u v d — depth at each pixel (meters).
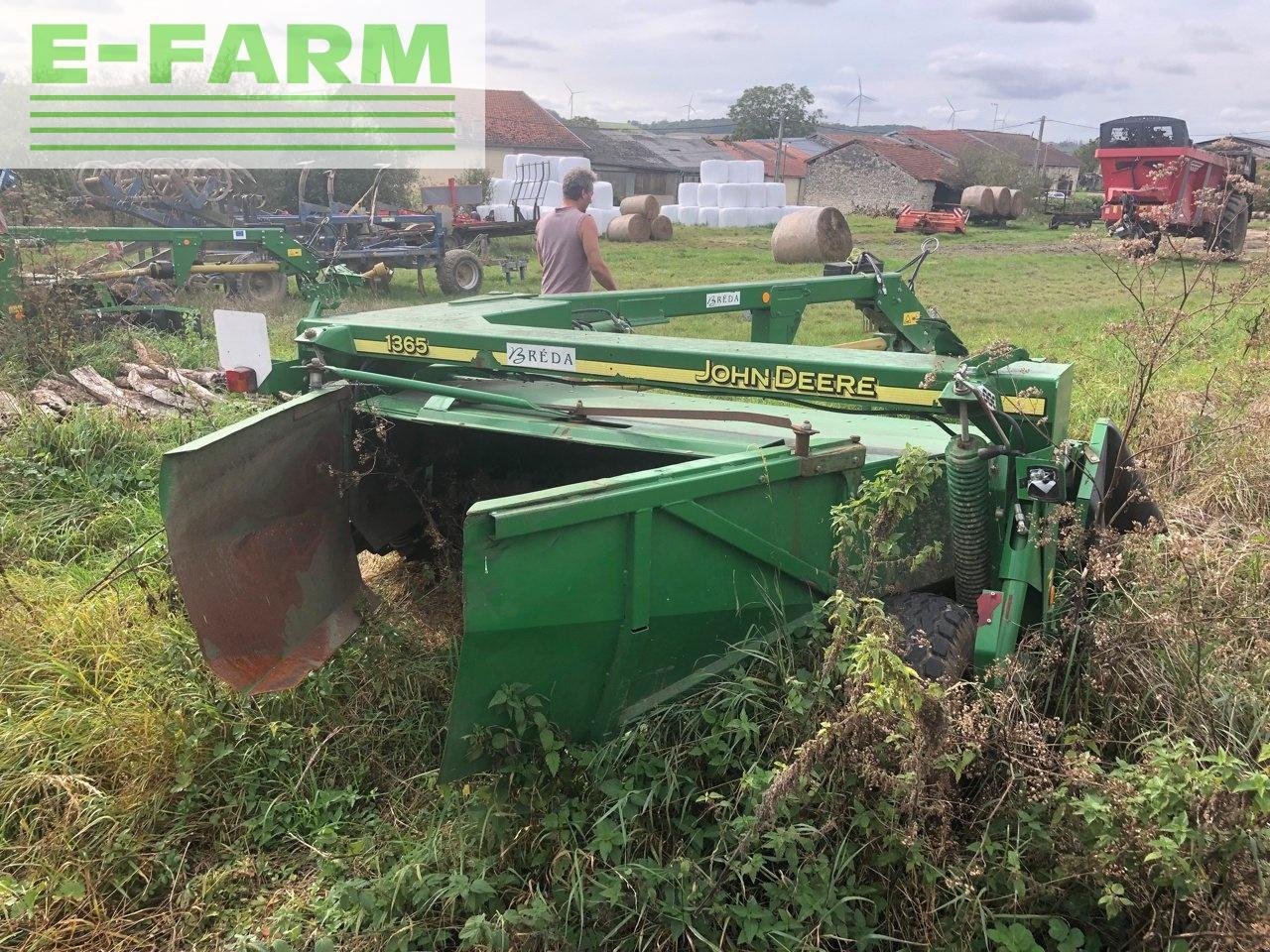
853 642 3.11
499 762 2.93
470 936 2.58
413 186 30.72
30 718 3.74
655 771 3.03
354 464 4.36
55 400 7.66
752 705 3.21
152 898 3.15
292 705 3.79
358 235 17.41
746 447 3.51
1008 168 49.47
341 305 14.76
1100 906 2.65
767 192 38.91
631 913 2.73
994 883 2.79
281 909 2.99
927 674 3.24
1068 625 3.52
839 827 2.89
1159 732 3.22
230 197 17.03
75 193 16.52
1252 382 5.76
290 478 3.90
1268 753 2.51
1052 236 35.97
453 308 4.95
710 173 40.69
